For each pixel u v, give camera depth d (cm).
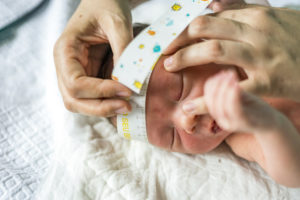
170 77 104
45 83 150
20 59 156
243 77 95
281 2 160
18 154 127
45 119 139
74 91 100
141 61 89
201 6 97
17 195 113
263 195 107
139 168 116
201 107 85
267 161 93
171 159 117
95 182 108
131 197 105
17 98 145
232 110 66
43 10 170
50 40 148
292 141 84
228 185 110
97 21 111
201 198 109
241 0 130
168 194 111
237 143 113
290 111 105
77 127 121
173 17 96
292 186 98
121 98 104
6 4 166
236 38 88
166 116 109
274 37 90
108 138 123
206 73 103
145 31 95
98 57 121
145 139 114
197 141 110
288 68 86
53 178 111
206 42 87
